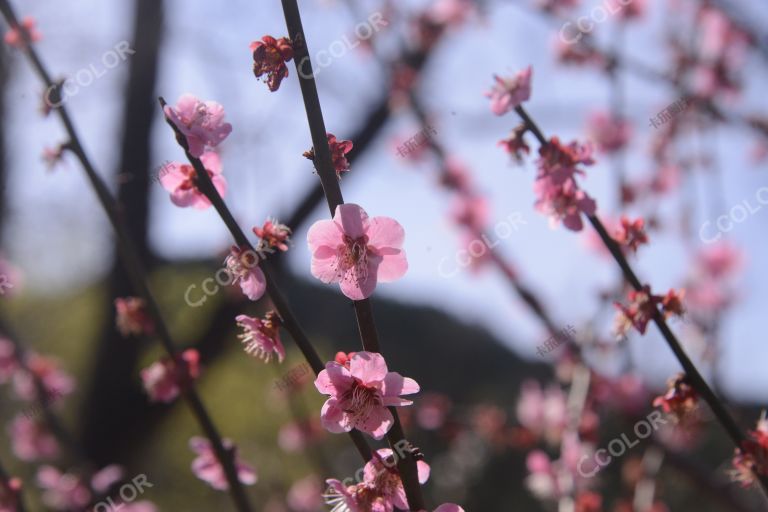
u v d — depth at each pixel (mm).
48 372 4516
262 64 1979
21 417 4660
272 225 2041
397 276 2020
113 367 6301
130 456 6352
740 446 2307
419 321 14453
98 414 6270
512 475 9609
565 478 4238
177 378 2871
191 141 2006
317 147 1979
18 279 4930
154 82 6578
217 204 2010
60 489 4207
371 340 1944
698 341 4578
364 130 6039
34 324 11883
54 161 3020
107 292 6422
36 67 3109
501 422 5668
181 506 9609
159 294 7035
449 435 5797
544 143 2406
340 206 1957
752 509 4438
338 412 1891
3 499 3062
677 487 6070
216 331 6137
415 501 1834
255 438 9336
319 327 11281
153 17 6508
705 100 4883
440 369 13547
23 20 3174
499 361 13523
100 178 3027
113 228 3025
